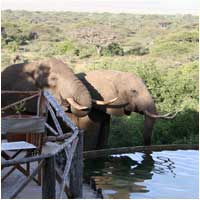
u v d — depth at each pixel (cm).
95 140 1253
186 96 1664
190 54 2688
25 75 1212
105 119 1275
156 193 729
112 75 1301
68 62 2466
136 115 1523
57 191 667
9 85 1209
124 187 762
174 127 1374
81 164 660
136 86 1285
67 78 1187
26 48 2566
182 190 758
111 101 1220
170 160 1003
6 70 1235
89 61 2500
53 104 729
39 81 1199
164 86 1680
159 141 1335
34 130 643
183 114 1415
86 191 701
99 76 1296
